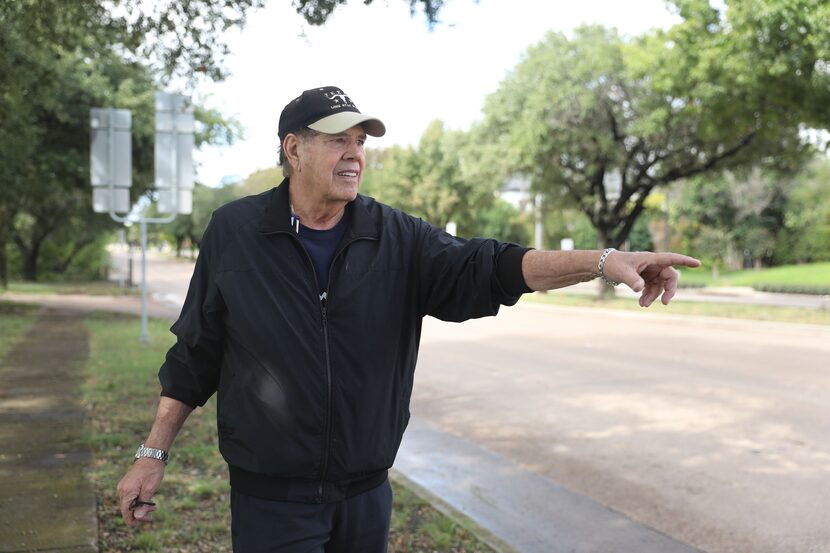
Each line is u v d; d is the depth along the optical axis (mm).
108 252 52312
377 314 2037
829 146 16250
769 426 6938
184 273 59438
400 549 3867
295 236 2020
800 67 13758
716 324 17781
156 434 2152
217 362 2174
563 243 25234
